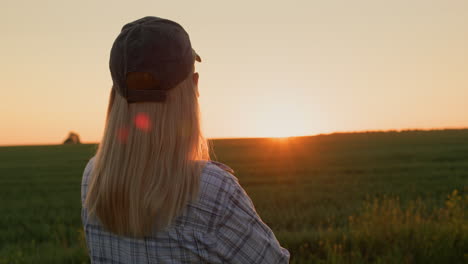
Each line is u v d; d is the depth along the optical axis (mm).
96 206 1217
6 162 34719
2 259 6098
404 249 5086
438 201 10961
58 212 12109
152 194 1112
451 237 5207
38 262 5719
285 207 10656
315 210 9453
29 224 10258
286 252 1254
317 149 34250
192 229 1116
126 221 1160
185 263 1120
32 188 18484
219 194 1136
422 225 5805
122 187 1158
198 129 1241
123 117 1215
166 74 1176
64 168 28297
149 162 1159
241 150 36500
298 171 20062
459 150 28625
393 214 6168
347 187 14016
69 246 7648
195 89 1293
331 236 5840
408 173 17922
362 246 5504
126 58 1183
